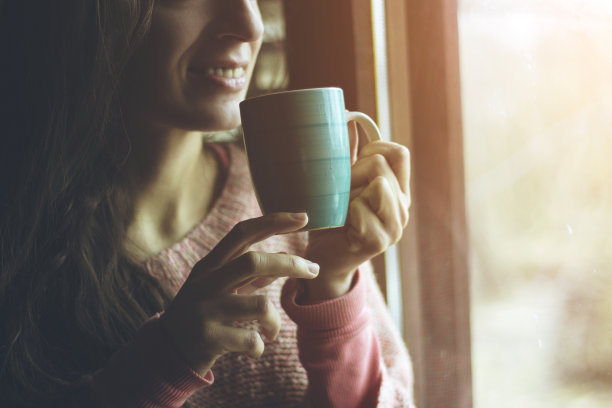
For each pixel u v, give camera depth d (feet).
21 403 2.86
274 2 4.04
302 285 2.83
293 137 2.06
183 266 3.13
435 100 3.67
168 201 3.19
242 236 2.10
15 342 2.93
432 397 3.97
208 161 3.43
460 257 3.80
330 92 2.12
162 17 2.55
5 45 3.02
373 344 2.97
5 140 3.10
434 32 3.59
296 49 3.97
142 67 2.70
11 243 3.08
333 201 2.15
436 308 3.89
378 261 3.91
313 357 2.81
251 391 3.07
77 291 2.97
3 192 3.12
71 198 3.02
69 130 2.97
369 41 3.64
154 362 2.19
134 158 3.07
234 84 2.70
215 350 2.15
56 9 2.84
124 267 3.06
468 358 3.89
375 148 2.53
